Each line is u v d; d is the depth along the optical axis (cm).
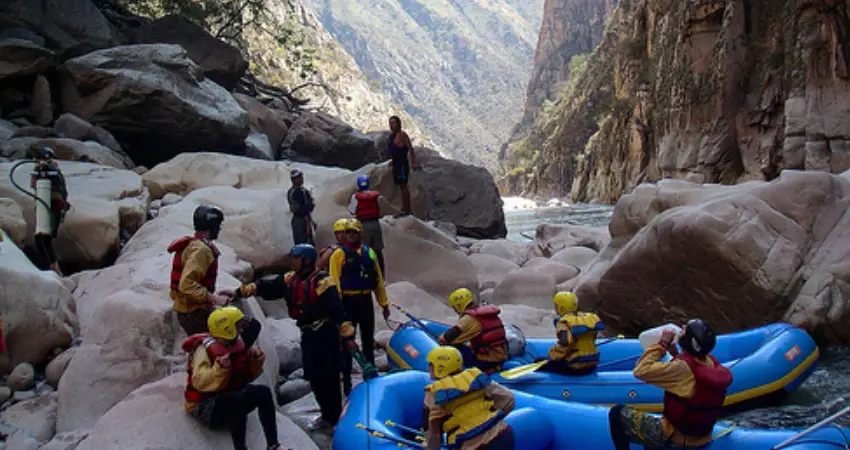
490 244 1541
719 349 684
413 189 1378
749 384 618
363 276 610
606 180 7906
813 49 3944
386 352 763
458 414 399
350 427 494
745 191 877
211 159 1355
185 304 500
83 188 1032
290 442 487
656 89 6144
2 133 1501
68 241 884
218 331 438
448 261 1034
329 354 539
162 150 1812
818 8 3888
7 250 684
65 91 1742
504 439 397
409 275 1018
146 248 881
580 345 612
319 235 1077
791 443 419
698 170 5150
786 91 4428
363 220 830
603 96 10775
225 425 459
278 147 2512
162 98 1720
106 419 464
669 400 423
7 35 1773
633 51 7300
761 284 796
